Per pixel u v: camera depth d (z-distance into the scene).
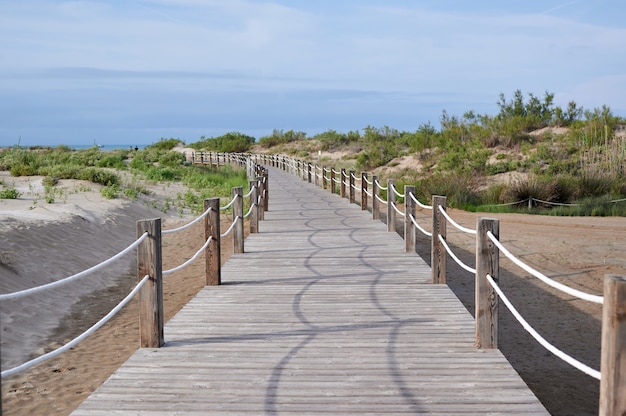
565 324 9.29
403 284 9.11
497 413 4.57
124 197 21.23
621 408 3.40
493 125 34.88
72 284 11.18
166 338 6.51
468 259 14.06
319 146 55.78
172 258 14.35
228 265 10.77
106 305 10.39
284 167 44.19
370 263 10.81
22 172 26.31
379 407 4.69
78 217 15.85
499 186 23.34
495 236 6.04
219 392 5.01
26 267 10.91
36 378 6.96
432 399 4.83
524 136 32.91
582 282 11.61
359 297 8.32
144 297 6.17
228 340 6.43
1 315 8.71
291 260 11.20
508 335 8.84
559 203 21.59
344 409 4.66
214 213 9.09
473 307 10.20
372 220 17.06
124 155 45.53
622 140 26.17
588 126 31.02
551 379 7.22
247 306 7.89
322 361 5.74
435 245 9.07
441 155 33.09
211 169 41.47
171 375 5.40
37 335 8.52
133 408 4.70
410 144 40.50
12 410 6.09
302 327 6.90
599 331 8.95
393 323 7.03
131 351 7.93
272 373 5.44
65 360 7.57
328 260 11.15
